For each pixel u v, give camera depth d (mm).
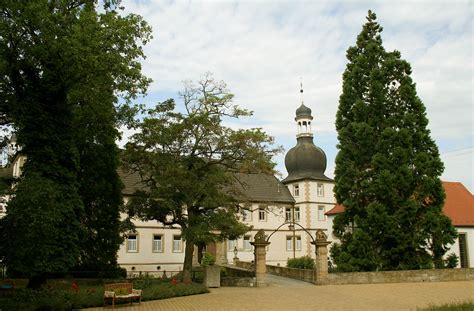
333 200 52656
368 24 33125
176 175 24094
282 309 16578
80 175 28000
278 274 34469
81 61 17734
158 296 20031
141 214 27016
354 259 28688
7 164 21859
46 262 17859
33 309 15305
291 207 51594
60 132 20031
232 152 26188
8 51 17750
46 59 18219
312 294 21594
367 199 30156
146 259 41594
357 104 31016
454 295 20203
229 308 16938
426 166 28984
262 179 52156
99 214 28750
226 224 25438
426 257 28391
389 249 28750
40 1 16734
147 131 24906
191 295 21672
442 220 28734
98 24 18203
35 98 19422
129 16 19266
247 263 39625
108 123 22969
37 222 16516
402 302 18219
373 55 32000
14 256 17297
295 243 50688
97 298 17719
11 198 17812
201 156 26172
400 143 29375
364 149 30516
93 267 28047
